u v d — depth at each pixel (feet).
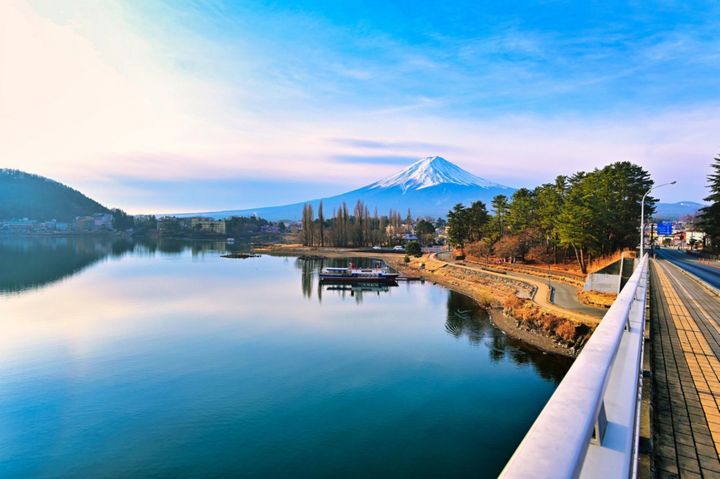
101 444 61.98
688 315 40.93
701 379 21.26
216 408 72.84
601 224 158.81
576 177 182.29
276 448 60.23
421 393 77.87
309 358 99.30
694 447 13.97
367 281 231.09
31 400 76.79
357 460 57.16
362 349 105.91
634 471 7.47
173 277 252.62
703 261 157.07
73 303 167.32
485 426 65.77
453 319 137.59
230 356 101.35
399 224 572.51
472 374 86.48
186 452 59.57
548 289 142.00
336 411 71.26
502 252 230.68
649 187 171.63
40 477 55.11
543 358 95.45
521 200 229.86
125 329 127.44
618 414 7.54
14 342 113.39
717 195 156.87
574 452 3.00
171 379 86.43
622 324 9.38
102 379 86.74
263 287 215.10
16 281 229.86
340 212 495.41
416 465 55.88
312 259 390.01
